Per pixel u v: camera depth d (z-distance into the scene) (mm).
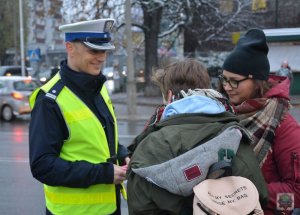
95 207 2656
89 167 2527
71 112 2607
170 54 27500
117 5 22828
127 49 17125
